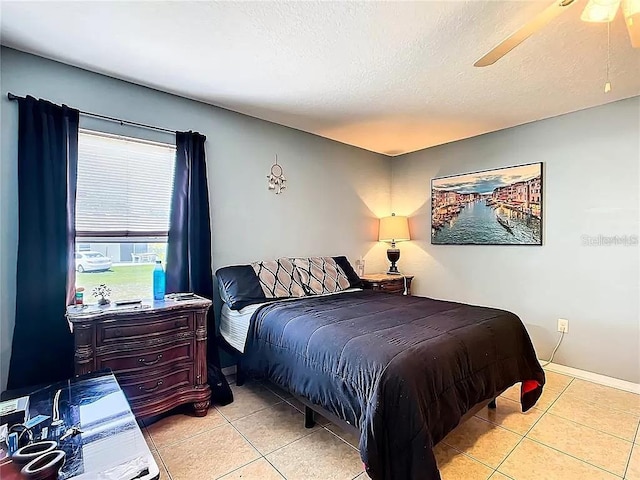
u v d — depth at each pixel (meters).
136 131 2.52
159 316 2.12
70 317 1.88
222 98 2.76
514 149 3.37
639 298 2.67
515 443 1.98
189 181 2.71
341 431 2.09
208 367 2.57
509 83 2.45
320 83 2.47
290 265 3.19
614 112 2.77
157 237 2.64
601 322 2.85
